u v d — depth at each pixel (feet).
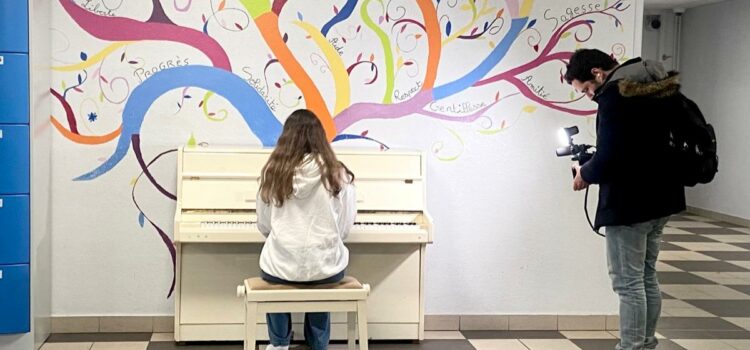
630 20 14.75
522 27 14.61
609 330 15.24
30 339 13.03
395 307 13.98
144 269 14.23
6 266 12.82
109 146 13.96
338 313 14.06
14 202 12.76
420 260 13.96
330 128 14.38
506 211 14.90
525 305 15.11
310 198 11.31
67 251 14.02
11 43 12.50
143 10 13.82
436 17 14.42
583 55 12.08
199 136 14.12
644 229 11.75
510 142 14.79
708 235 27.99
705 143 11.55
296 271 11.11
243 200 13.35
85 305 14.15
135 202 14.08
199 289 13.53
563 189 14.97
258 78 14.16
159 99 13.98
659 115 11.44
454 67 14.55
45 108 13.48
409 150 14.26
